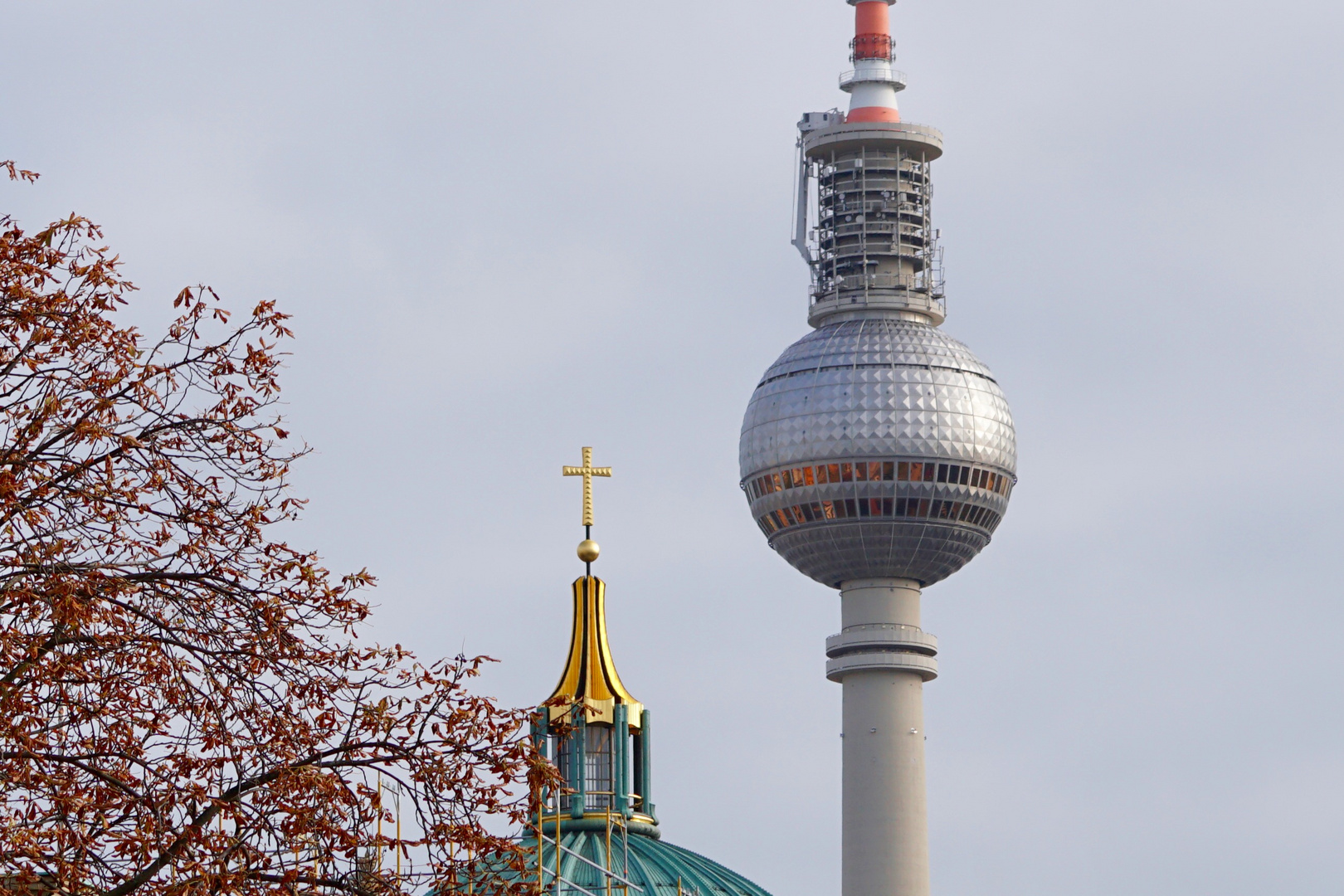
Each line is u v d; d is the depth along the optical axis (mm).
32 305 157625
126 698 154625
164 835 148125
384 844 153250
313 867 150625
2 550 153500
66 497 157375
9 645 149375
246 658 155125
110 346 159500
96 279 160875
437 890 154000
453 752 154500
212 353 161625
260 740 154125
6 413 157625
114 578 152875
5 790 148375
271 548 159375
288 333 162625
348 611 158375
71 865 145875
